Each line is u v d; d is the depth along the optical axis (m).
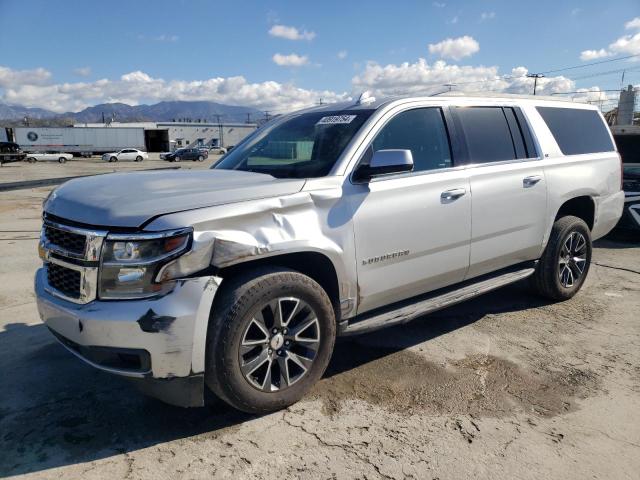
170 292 2.56
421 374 3.62
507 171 4.21
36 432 2.89
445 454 2.71
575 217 4.98
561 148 4.84
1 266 6.77
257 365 2.89
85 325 2.59
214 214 2.68
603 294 5.46
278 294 2.89
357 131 3.47
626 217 8.21
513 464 2.63
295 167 3.49
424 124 3.81
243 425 2.98
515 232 4.36
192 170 3.89
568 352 3.99
